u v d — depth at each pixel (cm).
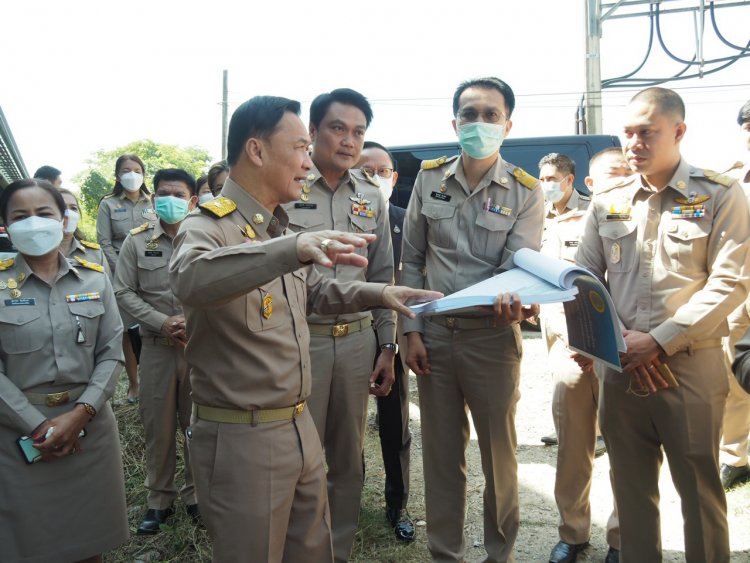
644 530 230
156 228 343
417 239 267
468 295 200
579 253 249
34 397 225
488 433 246
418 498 345
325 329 255
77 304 236
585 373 271
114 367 241
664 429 217
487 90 240
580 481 277
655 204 221
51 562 223
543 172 391
